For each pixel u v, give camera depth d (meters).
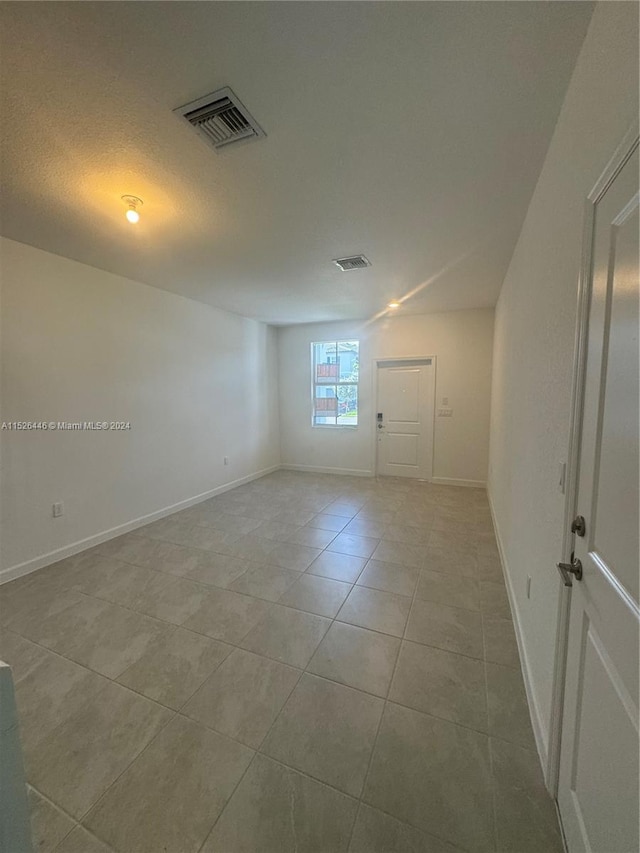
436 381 5.21
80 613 2.22
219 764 1.32
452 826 1.12
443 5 1.01
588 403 0.96
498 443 3.54
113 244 2.67
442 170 1.78
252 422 5.54
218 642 1.96
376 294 4.03
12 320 2.62
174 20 1.04
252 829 1.13
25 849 0.83
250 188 1.92
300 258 2.94
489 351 4.89
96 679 1.71
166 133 1.50
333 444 5.96
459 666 1.78
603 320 0.86
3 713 0.78
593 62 1.00
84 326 3.12
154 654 1.87
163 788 1.25
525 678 1.65
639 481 0.67
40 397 2.81
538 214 1.81
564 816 1.08
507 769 1.29
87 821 1.15
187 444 4.29
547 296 1.52
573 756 1.02
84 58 1.15
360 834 1.11
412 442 5.50
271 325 5.96
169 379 4.02
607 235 0.84
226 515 4.01
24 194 1.97
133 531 3.56
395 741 1.40
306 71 1.22
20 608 2.27
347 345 5.78
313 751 1.37
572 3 0.99
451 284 3.64
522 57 1.16
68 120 1.42
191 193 1.97
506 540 2.65
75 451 3.07
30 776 1.29
